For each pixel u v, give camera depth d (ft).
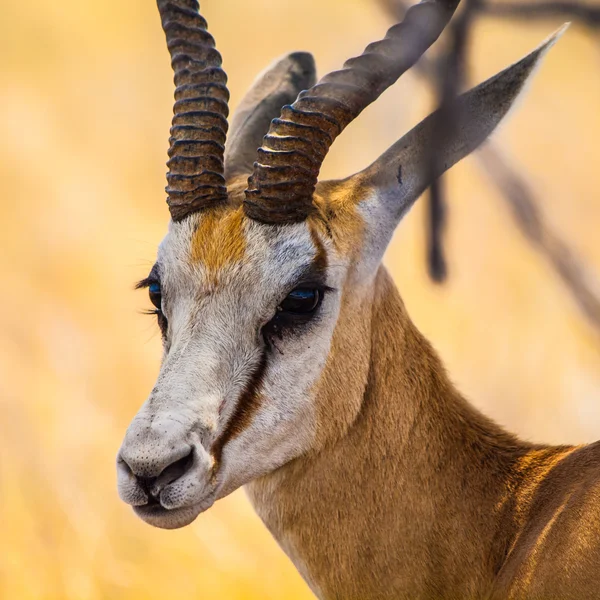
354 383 44.88
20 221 117.91
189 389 40.88
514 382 93.66
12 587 71.00
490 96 44.37
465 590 44.57
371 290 45.78
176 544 73.41
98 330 100.73
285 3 157.69
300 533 45.55
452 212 113.19
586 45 139.44
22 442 82.64
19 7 166.61
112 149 138.31
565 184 121.70
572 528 41.47
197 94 44.68
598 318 67.15
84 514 75.72
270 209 43.16
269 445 43.06
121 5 170.91
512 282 104.47
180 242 43.91
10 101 146.10
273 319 42.73
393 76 44.57
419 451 45.78
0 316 100.53
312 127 43.34
